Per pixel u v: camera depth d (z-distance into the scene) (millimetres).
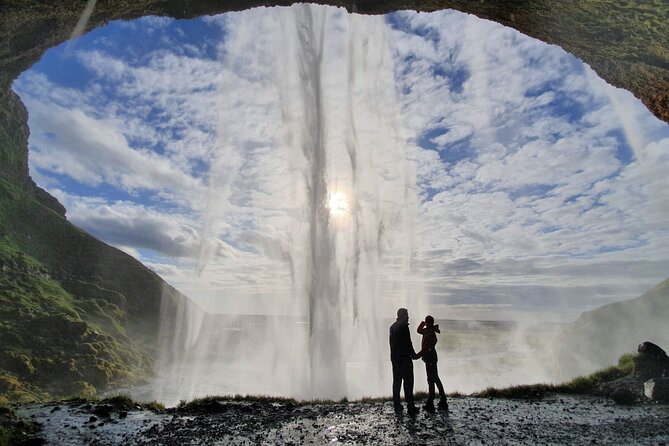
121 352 50000
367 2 26109
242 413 11000
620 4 18781
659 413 10297
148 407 12297
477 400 12336
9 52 25688
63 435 8805
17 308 48375
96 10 24219
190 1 25688
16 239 65938
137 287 76250
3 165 80500
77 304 58375
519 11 22281
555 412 10461
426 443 7625
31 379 38094
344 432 8578
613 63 22781
